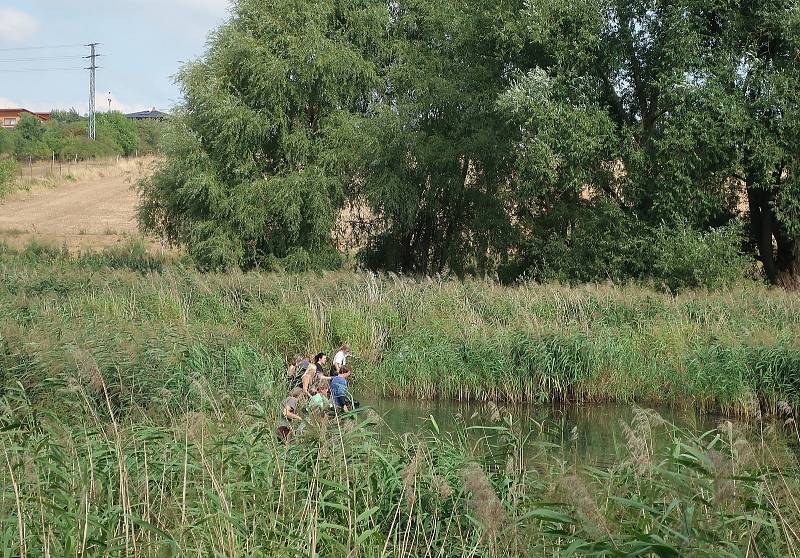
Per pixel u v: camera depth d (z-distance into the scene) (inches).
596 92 1147.9
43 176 3095.5
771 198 1157.7
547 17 1136.2
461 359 815.1
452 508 315.0
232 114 1333.7
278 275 1186.6
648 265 1135.6
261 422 374.9
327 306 969.5
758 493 276.8
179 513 300.0
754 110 1079.6
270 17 1393.9
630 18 1147.3
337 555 290.4
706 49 1089.4
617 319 910.4
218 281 1080.2
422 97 1336.1
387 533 311.7
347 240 1477.6
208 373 652.1
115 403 545.6
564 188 1151.6
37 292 1048.2
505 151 1262.3
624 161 1143.0
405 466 330.0
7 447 318.7
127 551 264.7
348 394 608.4
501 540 245.0
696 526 235.0
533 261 1302.9
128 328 700.7
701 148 1087.6
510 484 332.8
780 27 1067.9
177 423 417.4
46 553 254.8
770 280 1203.9
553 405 778.2
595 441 598.9
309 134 1401.3
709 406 745.6
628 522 264.8
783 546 266.1
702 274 1061.1
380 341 906.7
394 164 1331.2
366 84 1422.2
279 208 1339.8
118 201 2760.8
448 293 986.7
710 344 784.9
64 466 298.5
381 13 1424.7
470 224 1370.6
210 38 1425.9
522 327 850.8
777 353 714.8
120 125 4227.4
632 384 784.9
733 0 1088.8
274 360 803.4
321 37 1363.2
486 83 1298.0
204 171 1364.4
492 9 1234.6
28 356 572.4
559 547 268.7
